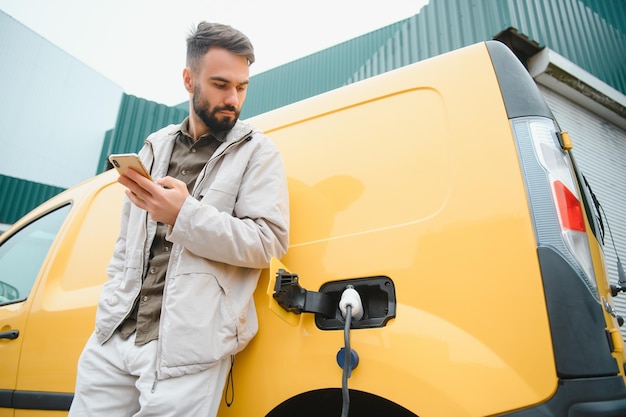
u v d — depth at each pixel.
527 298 0.85
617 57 4.75
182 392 0.93
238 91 1.20
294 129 1.47
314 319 1.08
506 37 3.58
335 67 9.02
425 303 0.95
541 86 3.79
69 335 1.59
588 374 0.77
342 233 1.15
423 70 1.25
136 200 1.00
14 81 9.82
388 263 1.03
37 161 9.73
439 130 1.13
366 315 1.04
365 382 0.94
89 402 1.06
